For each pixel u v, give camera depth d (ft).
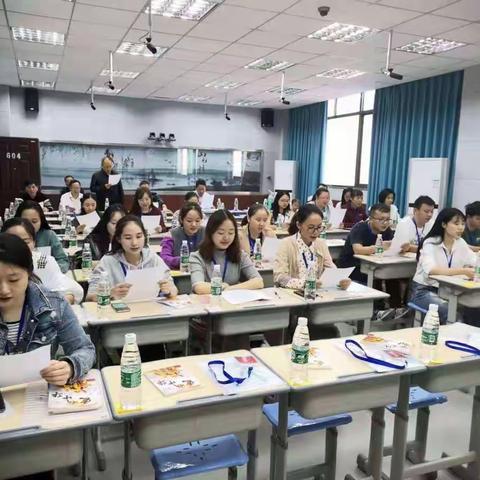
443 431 8.42
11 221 8.23
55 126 32.37
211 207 25.05
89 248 11.51
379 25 15.69
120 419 4.39
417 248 13.35
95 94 32.63
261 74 24.03
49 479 4.98
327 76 24.14
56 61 22.36
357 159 30.71
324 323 9.26
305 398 5.37
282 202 21.27
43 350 4.65
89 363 5.14
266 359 5.91
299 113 35.63
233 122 36.83
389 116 26.43
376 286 13.23
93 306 7.97
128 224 8.57
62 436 4.43
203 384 5.11
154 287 8.34
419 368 5.73
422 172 23.21
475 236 14.11
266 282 11.82
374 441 6.44
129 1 14.23
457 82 22.15
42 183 32.45
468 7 13.78
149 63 22.35
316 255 10.39
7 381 4.59
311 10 14.51
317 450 7.63
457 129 22.47
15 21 16.20
